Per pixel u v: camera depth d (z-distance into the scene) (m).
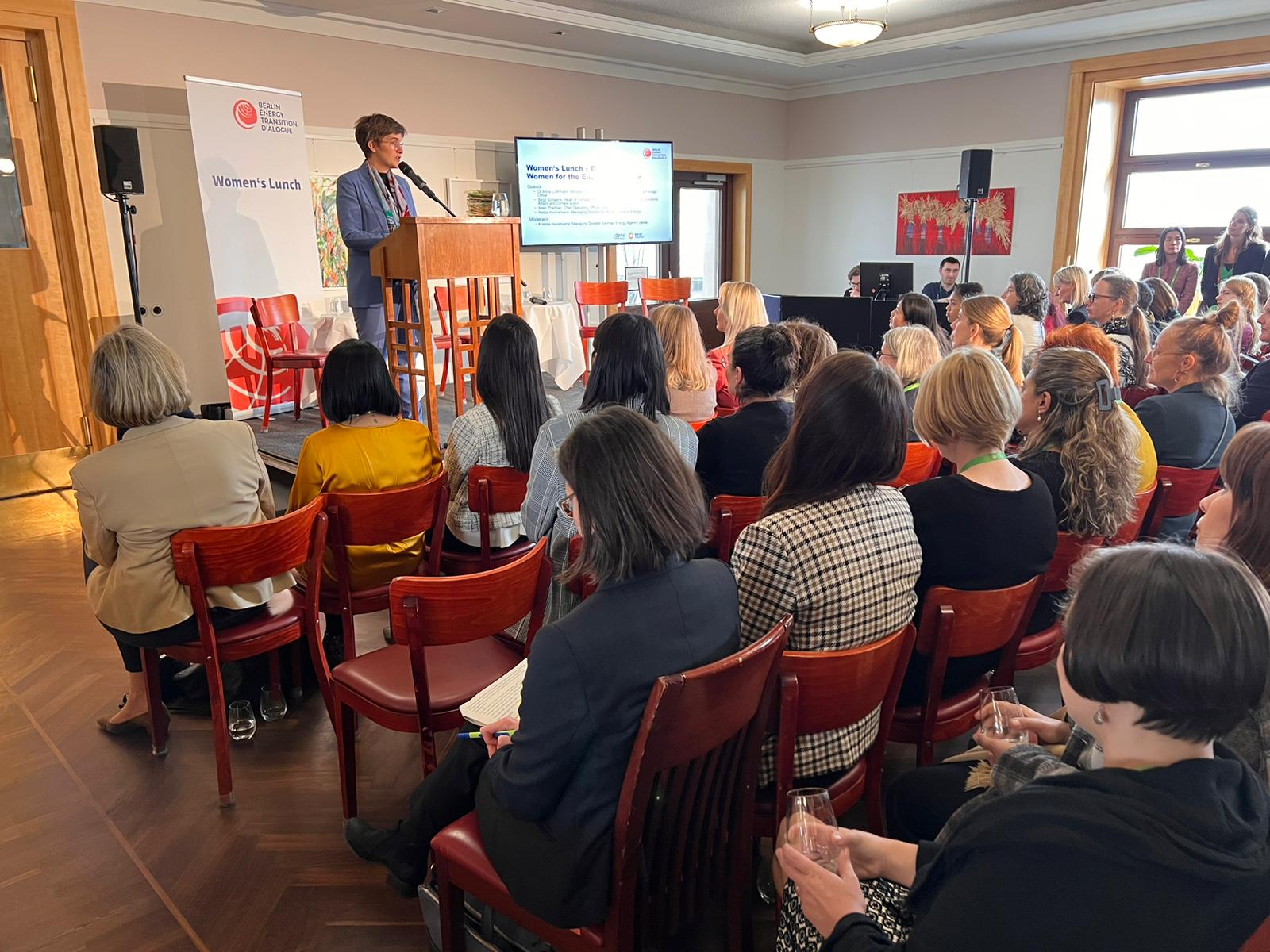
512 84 7.23
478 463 2.68
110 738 2.53
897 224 8.91
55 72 4.80
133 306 5.20
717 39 7.43
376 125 4.59
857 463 1.53
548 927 1.35
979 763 1.51
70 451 5.23
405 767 2.39
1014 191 8.05
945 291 7.73
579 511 1.26
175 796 2.26
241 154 5.35
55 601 3.47
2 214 4.82
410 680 2.00
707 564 1.34
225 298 5.36
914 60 8.08
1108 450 2.07
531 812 1.25
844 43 6.34
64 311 5.11
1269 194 7.16
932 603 1.72
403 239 3.75
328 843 2.08
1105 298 4.25
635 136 8.20
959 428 1.77
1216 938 0.71
